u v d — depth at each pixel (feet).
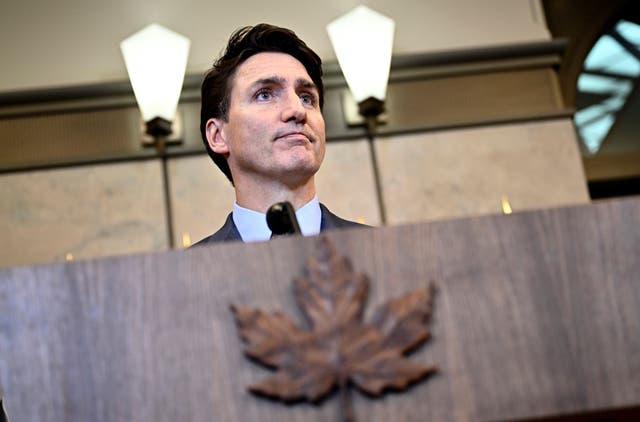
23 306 3.07
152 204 10.61
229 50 6.73
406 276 3.09
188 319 3.05
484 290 3.09
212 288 3.07
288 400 2.96
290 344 2.99
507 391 3.01
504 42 11.55
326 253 3.08
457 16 11.63
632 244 3.16
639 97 12.75
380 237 3.12
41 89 10.81
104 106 10.90
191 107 10.90
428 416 2.97
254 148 6.23
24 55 11.06
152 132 10.52
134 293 3.07
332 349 2.99
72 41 11.14
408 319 3.02
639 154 12.72
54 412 3.00
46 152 10.78
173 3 11.30
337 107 10.96
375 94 10.69
